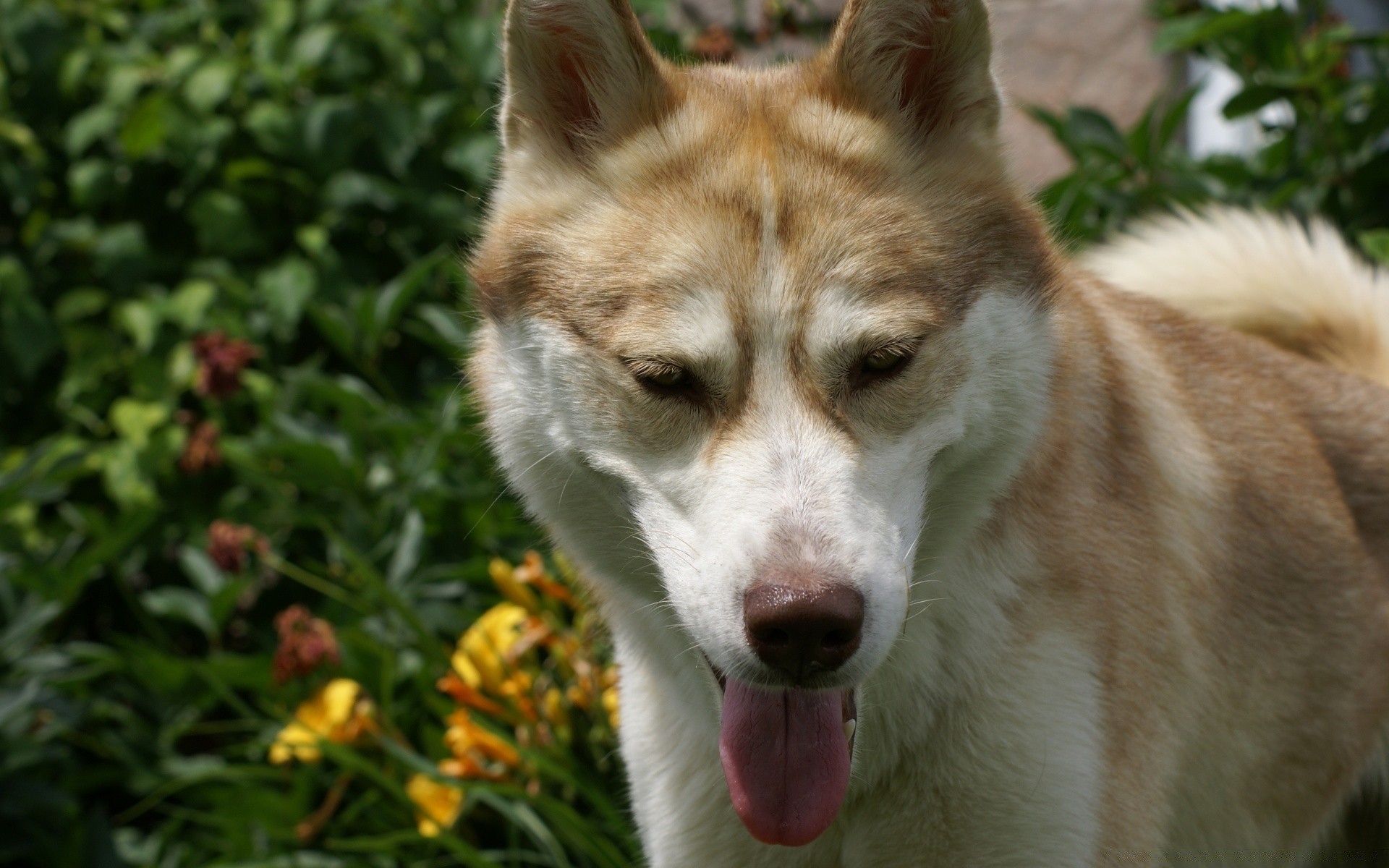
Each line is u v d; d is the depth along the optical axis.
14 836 3.68
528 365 2.60
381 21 5.40
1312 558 3.16
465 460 4.41
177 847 3.88
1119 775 2.61
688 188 2.42
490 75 5.39
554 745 3.62
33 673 3.79
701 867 2.87
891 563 2.22
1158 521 2.85
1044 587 2.59
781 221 2.33
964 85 2.57
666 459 2.38
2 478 4.14
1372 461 3.40
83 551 4.36
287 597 4.45
